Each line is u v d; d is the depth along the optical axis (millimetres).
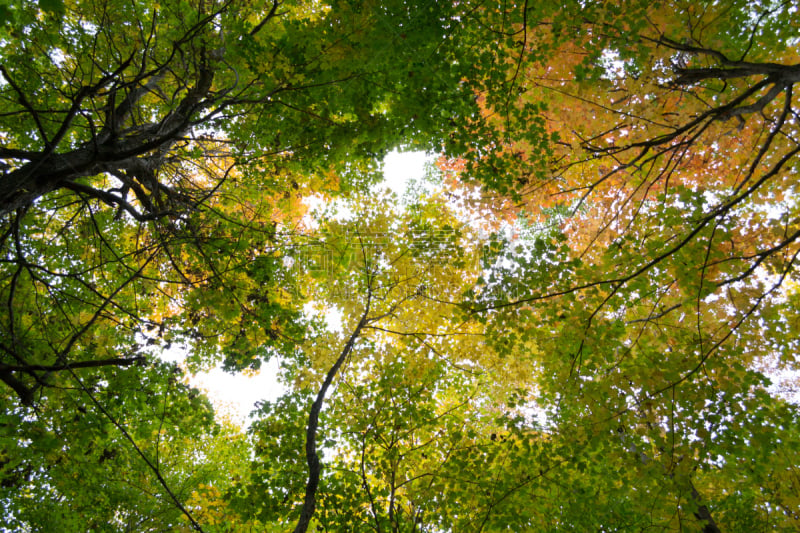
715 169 5930
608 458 4590
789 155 3562
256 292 5699
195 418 6070
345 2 3877
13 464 3936
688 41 4816
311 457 4871
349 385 6051
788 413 4023
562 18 4309
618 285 4258
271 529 6359
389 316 6406
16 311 3900
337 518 5047
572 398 4734
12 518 6277
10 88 4594
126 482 6891
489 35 4590
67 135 5348
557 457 4949
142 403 5164
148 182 5434
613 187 6480
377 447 5949
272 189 6043
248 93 4828
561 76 5422
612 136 5863
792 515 5094
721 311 4496
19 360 2867
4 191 3352
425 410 5789
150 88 5348
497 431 6578
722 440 3988
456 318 5934
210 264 4832
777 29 4531
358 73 4504
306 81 4602
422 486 5578
